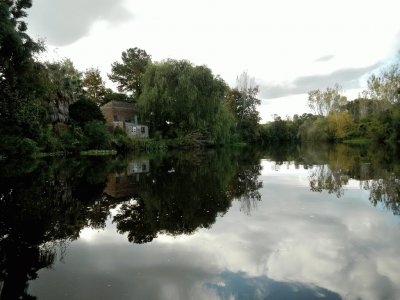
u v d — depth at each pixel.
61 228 8.62
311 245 6.89
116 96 67.38
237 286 5.11
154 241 7.46
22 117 27.61
